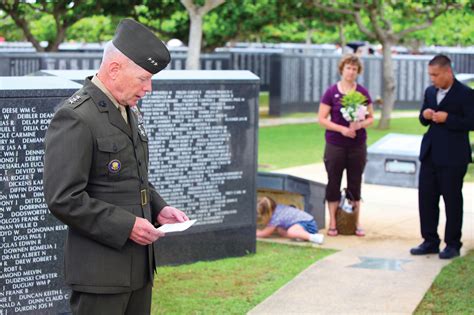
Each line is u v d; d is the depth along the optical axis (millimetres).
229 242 8633
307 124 24641
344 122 9453
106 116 4199
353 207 9742
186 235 8375
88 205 4086
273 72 27609
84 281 4207
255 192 8727
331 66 29234
